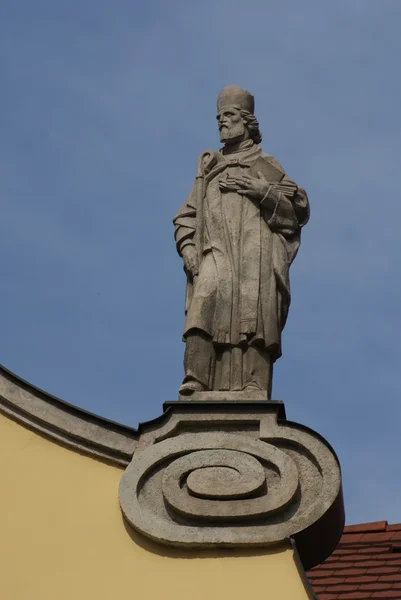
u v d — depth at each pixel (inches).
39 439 471.8
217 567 433.1
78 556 440.8
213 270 497.7
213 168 530.3
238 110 538.9
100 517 450.0
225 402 462.3
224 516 440.5
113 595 429.7
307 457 453.4
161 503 448.8
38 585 434.9
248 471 447.2
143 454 457.7
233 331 483.2
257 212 513.3
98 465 463.8
